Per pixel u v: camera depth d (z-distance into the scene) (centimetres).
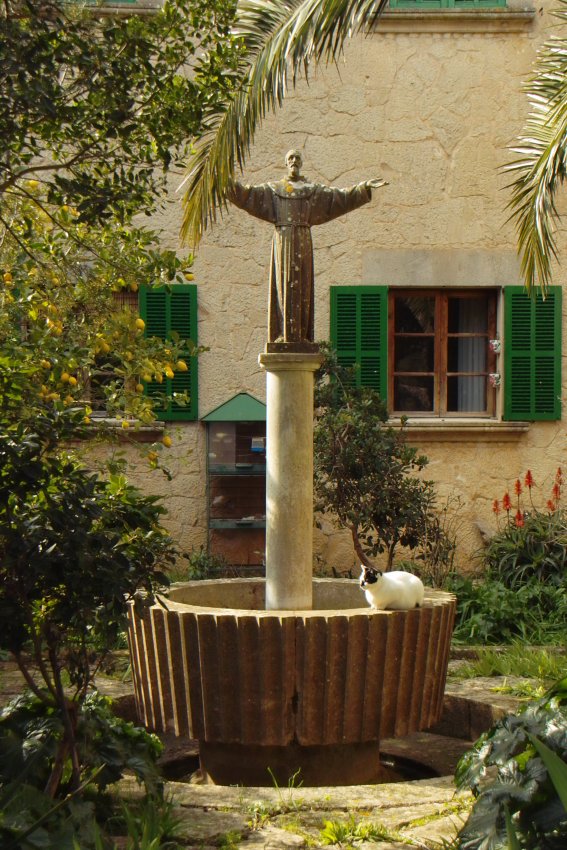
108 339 438
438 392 1082
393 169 1058
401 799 455
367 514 859
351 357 1062
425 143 1057
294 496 551
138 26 405
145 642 518
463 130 1059
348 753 528
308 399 555
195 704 504
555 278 1062
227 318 1050
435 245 1060
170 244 1038
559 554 930
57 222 467
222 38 427
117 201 425
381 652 501
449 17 1051
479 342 1089
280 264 555
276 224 559
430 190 1058
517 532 953
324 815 436
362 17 591
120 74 398
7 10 383
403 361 1088
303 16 587
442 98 1058
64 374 399
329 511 892
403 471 888
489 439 1057
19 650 381
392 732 511
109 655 418
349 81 1056
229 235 1048
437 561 910
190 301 1043
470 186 1059
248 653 493
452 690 665
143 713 530
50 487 372
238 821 427
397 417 1062
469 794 456
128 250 459
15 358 383
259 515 987
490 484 1059
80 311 469
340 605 638
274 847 396
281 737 497
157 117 416
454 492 1056
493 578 953
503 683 681
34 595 375
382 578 516
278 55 598
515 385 1059
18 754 398
